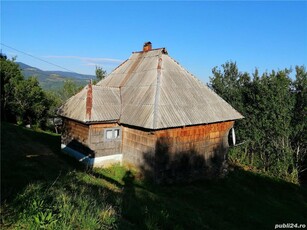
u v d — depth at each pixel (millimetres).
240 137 29203
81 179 10625
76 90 47719
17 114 33406
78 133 16891
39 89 35500
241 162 29156
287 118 25812
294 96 26562
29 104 34938
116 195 9609
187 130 16438
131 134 16391
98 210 6379
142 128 15172
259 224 12742
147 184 14828
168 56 19547
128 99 17375
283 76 26406
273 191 19859
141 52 21078
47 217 5145
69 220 5594
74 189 8242
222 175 19234
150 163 15250
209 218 11484
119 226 6250
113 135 16656
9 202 5812
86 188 8797
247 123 28594
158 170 15258
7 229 4770
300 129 25859
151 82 17375
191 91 18188
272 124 26078
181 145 16312
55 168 12789
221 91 32688
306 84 26562
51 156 16688
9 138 18750
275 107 25828
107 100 17094
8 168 9422
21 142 18844
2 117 32312
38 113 35969
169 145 15711
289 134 25984
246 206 15047
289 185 22344
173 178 16062
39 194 6363
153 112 15211
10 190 6453
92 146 15828
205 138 17656
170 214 9438
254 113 27734
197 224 9492
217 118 17703
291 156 25672
